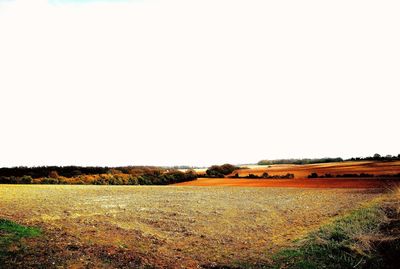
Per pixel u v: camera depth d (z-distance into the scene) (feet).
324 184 108.27
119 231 35.81
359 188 90.68
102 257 26.20
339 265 25.57
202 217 47.11
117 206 56.39
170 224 41.86
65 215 43.70
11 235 28.99
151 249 30.09
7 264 22.88
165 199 69.87
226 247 32.07
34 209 47.44
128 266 24.99
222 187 112.98
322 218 43.88
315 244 30.37
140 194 82.58
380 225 32.91
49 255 25.34
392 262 25.23
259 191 92.53
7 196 65.51
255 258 28.58
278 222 43.70
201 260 28.07
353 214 40.14
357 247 27.61
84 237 31.45
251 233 37.68
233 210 53.72
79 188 99.40
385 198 49.01
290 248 30.60
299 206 57.21
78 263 24.53
